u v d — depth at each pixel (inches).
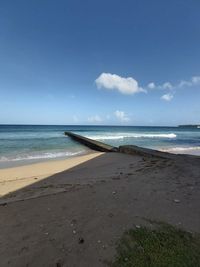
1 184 263.7
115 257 101.7
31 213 154.9
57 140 1090.1
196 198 178.2
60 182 265.1
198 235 119.0
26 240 118.7
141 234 120.1
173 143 1032.8
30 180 283.1
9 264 99.1
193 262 95.7
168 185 217.2
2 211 159.8
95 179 263.9
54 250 109.1
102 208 160.1
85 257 103.0
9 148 730.2
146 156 466.6
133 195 188.2
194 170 283.6
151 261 97.3
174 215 145.6
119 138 1314.0
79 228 130.6
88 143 865.5
